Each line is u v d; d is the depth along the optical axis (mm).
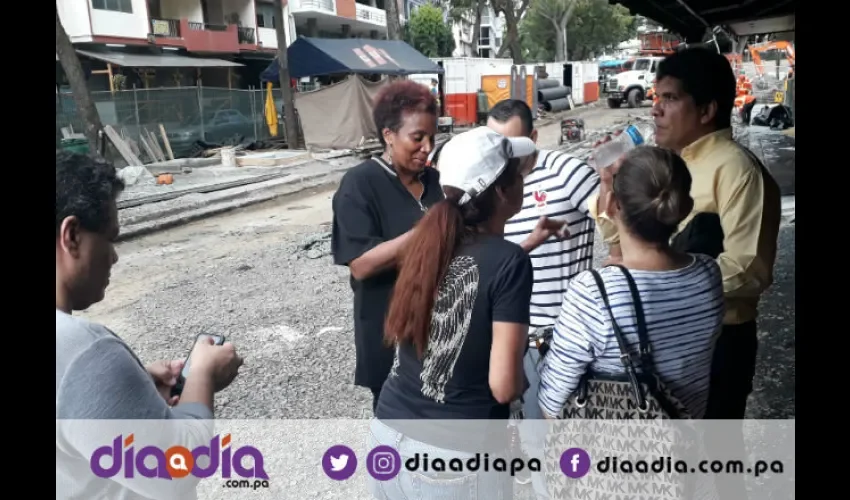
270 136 18641
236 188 12000
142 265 7207
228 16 28594
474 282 1560
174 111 16078
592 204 2309
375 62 16984
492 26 45188
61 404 1234
